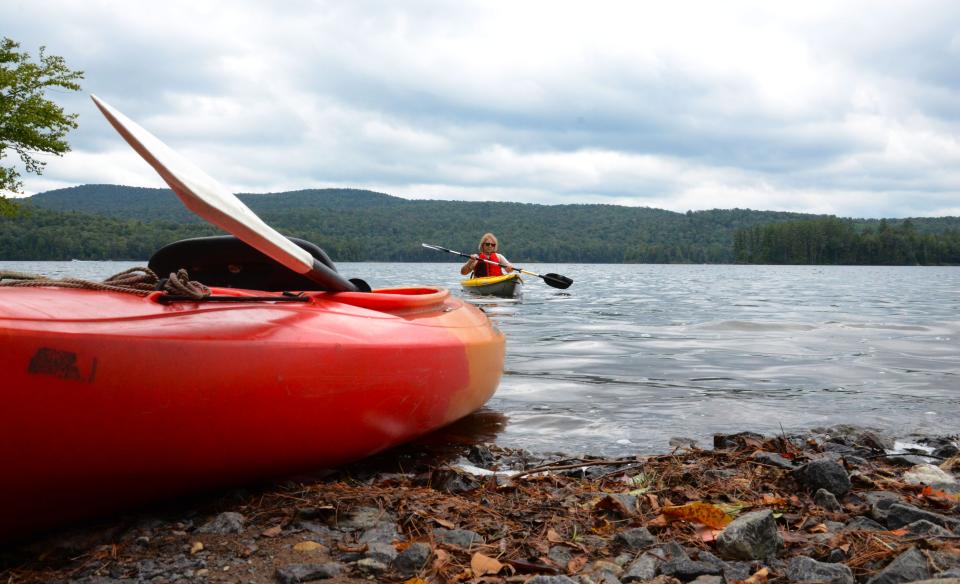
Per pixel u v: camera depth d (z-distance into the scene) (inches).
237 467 96.6
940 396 201.0
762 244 6082.7
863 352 290.7
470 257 631.2
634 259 6737.2
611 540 89.7
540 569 79.3
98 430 79.4
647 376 231.5
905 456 140.3
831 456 140.9
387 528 91.5
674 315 474.0
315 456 106.6
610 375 233.1
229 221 95.7
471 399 151.0
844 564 80.4
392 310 137.9
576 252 6786.4
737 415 176.9
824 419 173.2
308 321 107.0
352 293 131.2
